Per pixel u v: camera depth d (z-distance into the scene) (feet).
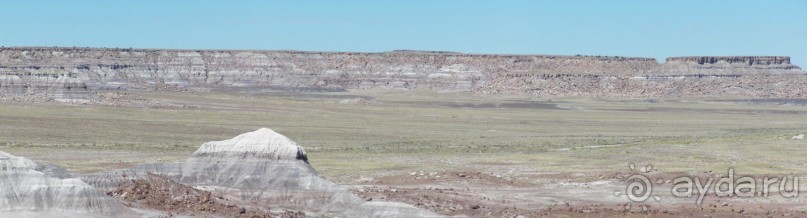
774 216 246.06
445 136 573.33
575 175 331.16
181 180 263.90
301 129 591.78
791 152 440.86
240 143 271.08
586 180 316.19
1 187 218.79
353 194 260.01
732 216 246.06
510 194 286.66
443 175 315.58
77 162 367.86
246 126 602.85
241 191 257.14
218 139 524.52
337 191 255.09
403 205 243.81
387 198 261.65
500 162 389.80
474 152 451.12
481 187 299.58
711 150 452.76
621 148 470.80
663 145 487.61
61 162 366.84
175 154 419.74
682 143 502.79
